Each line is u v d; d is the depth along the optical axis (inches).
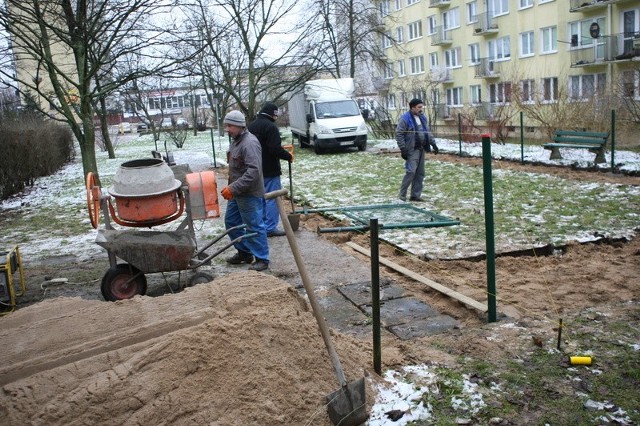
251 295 164.7
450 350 184.4
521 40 1485.0
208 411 130.5
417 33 1968.5
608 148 716.0
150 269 239.1
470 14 1692.9
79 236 405.7
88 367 136.6
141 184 241.0
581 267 266.2
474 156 745.0
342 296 244.2
